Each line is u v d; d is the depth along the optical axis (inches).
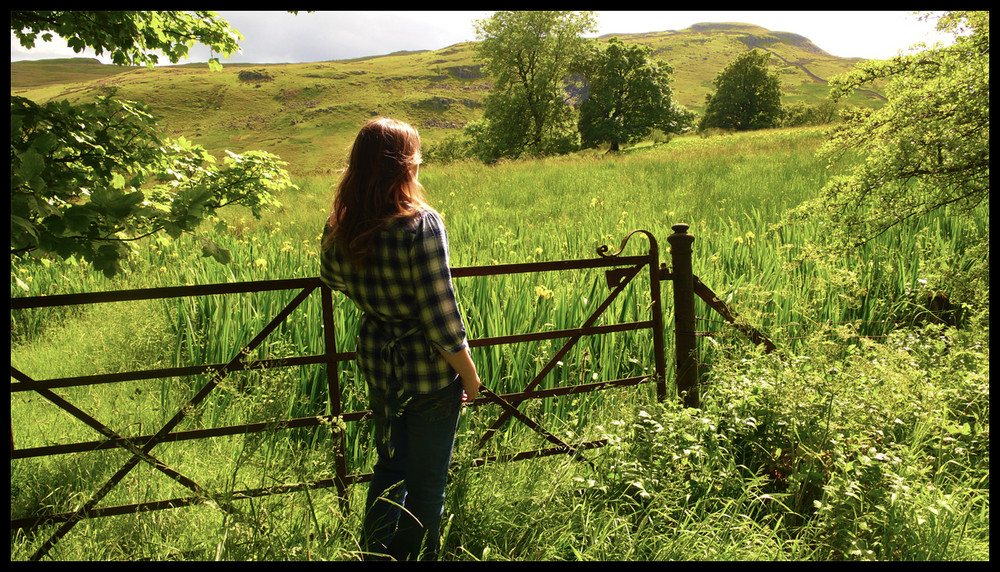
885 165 168.1
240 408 126.3
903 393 116.0
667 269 122.5
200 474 109.5
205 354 166.4
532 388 114.3
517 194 553.0
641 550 90.0
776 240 249.4
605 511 97.0
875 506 90.9
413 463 82.4
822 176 493.0
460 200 530.0
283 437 129.0
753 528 96.0
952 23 152.9
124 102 121.6
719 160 700.0
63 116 108.0
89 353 168.7
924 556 87.5
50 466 112.5
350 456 129.6
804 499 103.9
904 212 171.0
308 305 161.9
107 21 124.3
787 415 112.7
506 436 121.9
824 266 192.5
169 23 139.6
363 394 136.3
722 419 115.3
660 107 2249.0
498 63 2036.2
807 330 169.6
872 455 100.0
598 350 164.2
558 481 96.7
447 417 80.9
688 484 99.0
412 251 71.6
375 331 79.3
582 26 2005.4
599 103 2262.6
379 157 71.5
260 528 80.9
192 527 92.3
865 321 187.9
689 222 350.6
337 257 76.8
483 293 172.6
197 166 135.7
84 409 134.6
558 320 163.3
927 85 160.2
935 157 161.2
